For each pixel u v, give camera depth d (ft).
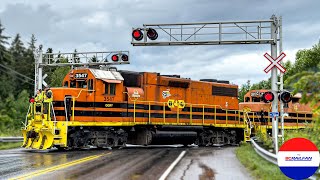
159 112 91.45
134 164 55.67
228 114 107.04
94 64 103.71
